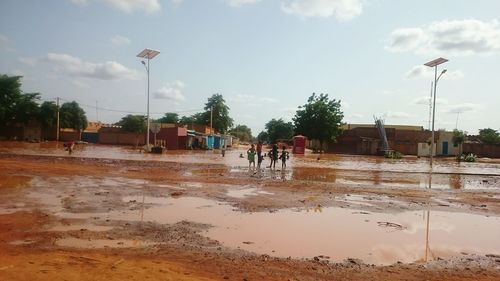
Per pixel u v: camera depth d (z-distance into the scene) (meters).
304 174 24.72
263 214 11.34
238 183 18.33
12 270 5.35
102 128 81.38
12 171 19.41
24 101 72.38
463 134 67.81
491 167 38.16
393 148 68.06
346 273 6.61
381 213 12.15
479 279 6.61
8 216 9.65
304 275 6.40
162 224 9.55
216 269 6.39
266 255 7.43
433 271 6.93
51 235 8.10
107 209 11.05
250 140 154.88
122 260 6.39
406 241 8.91
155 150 44.53
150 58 45.84
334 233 9.38
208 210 11.58
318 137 67.12
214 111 98.88
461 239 9.25
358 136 70.00
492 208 13.80
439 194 17.05
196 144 64.56
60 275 5.27
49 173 19.23
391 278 6.46
